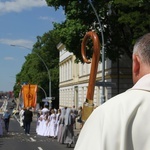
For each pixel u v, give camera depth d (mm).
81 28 27141
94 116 1858
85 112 5105
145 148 1747
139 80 1979
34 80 75312
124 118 1795
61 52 71000
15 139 24578
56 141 23109
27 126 29266
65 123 19875
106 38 28172
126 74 35250
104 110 1845
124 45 28391
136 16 22266
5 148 19141
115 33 27969
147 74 1972
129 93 1920
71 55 58875
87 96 5230
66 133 19938
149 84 1925
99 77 40219
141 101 1851
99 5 27062
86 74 47812
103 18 27859
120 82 35250
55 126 25641
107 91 35438
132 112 1812
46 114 28188
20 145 20703
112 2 25609
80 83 51750
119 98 1894
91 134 1813
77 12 27375
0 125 26891
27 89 51438
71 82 59125
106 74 36781
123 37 28000
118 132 1769
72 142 19781
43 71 77875
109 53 28812
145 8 22000
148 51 1976
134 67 2049
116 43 28219
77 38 27484
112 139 1758
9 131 32938
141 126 1780
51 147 19578
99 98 39844
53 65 78000
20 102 80062
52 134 25719
